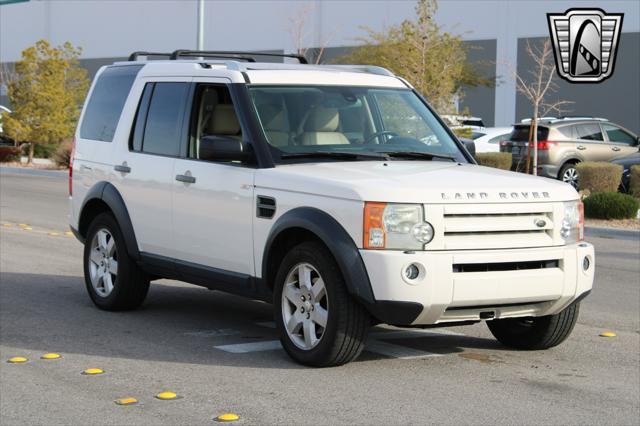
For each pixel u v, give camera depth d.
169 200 10.10
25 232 18.89
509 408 7.52
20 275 13.68
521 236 8.45
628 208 24.03
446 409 7.46
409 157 9.55
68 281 13.24
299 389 7.95
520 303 8.48
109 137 11.19
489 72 51.75
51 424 7.03
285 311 8.77
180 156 10.07
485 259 8.18
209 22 63.25
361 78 10.12
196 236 9.79
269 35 60.25
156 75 10.73
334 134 9.51
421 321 8.18
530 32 50.34
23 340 9.72
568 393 8.01
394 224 8.05
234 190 9.27
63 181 33.84
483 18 52.06
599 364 9.07
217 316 11.03
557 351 9.62
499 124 51.78
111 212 11.08
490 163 29.45
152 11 66.38
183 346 9.51
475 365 8.91
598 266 16.45
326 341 8.37
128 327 10.38
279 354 9.17
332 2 57.38
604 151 30.72
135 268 10.88
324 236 8.21
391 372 8.56
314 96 9.66
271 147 9.16
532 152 30.33
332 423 7.06
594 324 11.17
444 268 8.04
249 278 9.19
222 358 9.01
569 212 8.72
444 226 8.12
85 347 9.45
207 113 9.97
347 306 8.27
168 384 8.10
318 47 58.03
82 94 42.75
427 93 33.16
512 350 9.61
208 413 7.29
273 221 8.83
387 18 54.84
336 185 8.31
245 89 9.51
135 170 10.62
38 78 39.94
